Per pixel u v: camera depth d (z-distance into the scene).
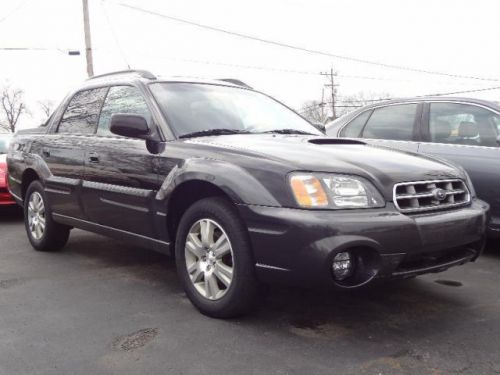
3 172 7.60
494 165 5.08
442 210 3.41
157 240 4.04
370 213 3.08
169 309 3.79
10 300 4.05
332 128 6.77
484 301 3.97
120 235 4.44
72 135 5.11
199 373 2.82
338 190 3.11
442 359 2.96
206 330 3.38
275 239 3.11
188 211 3.68
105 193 4.44
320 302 3.90
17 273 4.82
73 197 4.91
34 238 5.72
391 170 3.34
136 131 3.99
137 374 2.82
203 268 3.62
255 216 3.18
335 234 2.96
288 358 2.98
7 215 8.38
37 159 5.50
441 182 3.49
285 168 3.20
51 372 2.85
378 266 3.05
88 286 4.39
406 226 3.10
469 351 3.07
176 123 4.10
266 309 3.75
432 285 4.36
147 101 4.31
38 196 5.64
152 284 4.43
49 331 3.42
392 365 2.88
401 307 3.82
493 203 5.07
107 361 2.97
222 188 3.35
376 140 6.14
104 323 3.54
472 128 5.44
